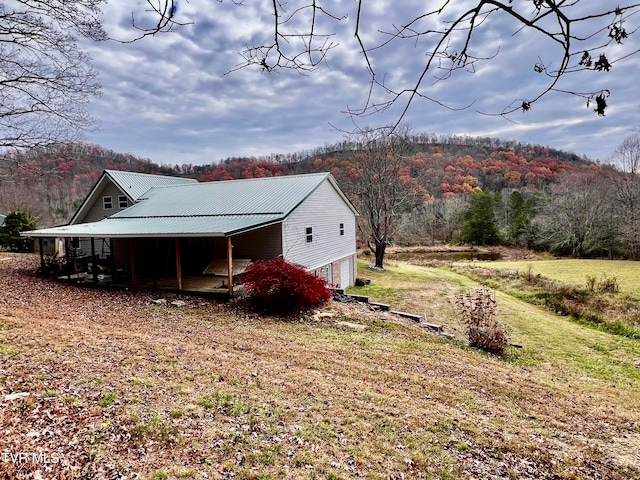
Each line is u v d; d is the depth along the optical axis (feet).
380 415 17.95
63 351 21.47
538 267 90.38
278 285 38.01
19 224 83.15
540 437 18.03
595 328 47.47
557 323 49.19
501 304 57.47
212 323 33.24
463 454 15.51
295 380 21.07
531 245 132.16
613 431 20.06
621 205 107.65
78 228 51.03
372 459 14.30
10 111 33.35
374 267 91.20
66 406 15.08
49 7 26.91
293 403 18.12
